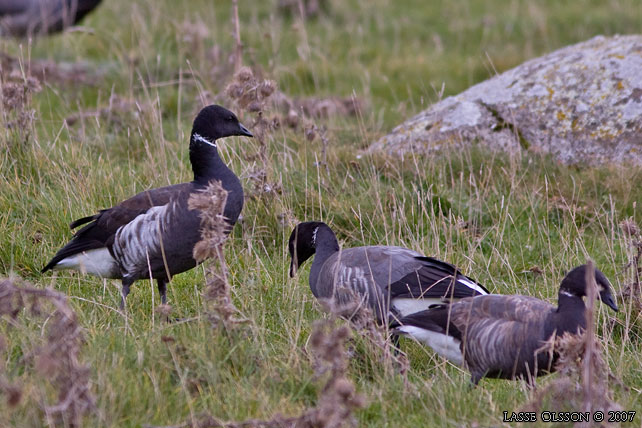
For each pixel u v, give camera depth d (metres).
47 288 7.27
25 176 12.21
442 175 13.19
